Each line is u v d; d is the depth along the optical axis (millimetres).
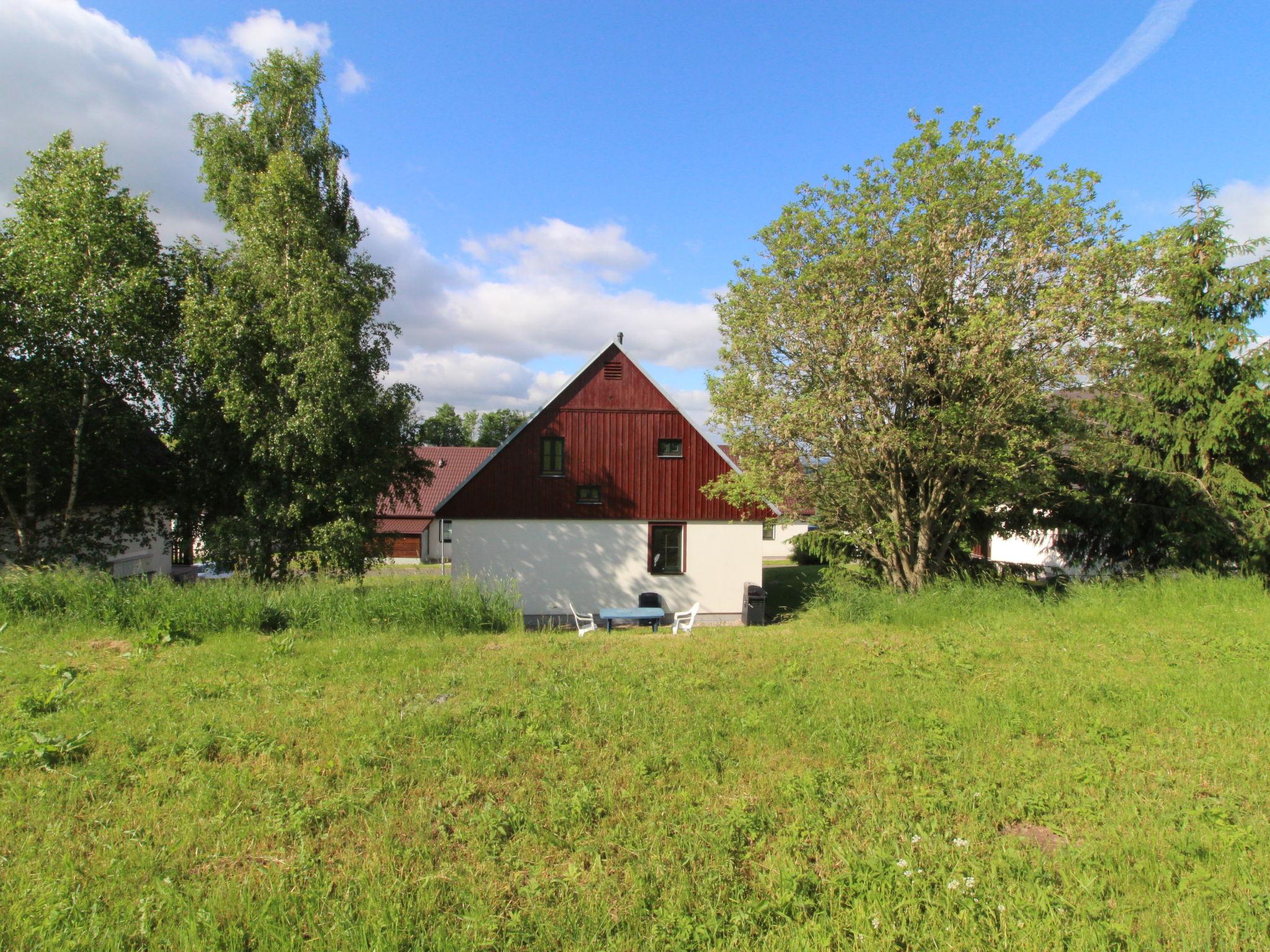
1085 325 12055
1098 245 12547
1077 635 9406
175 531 19109
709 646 9375
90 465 16984
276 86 18719
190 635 9898
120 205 16156
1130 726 5902
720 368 15484
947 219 13102
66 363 15844
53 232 15016
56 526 17031
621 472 22141
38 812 4438
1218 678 7223
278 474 16969
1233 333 14281
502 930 3332
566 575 21922
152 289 16047
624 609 18594
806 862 3908
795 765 5129
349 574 16594
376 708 6426
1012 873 3730
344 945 3201
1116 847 3982
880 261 13375
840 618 12062
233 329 15656
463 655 8836
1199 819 4305
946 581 13297
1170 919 3395
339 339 15547
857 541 15523
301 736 5742
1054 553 24312
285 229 16781
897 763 5074
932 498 14336
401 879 3727
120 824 4320
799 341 13922
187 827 4246
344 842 4137
